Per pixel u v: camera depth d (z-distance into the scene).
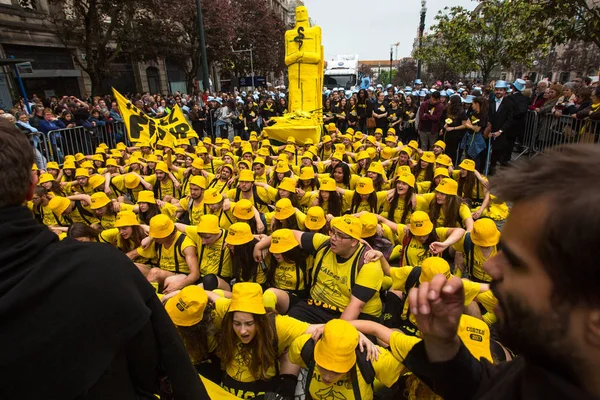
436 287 0.88
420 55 22.08
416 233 4.14
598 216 0.50
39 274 0.90
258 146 11.01
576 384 0.62
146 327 1.11
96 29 15.88
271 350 2.77
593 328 0.56
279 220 4.73
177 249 4.21
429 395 2.62
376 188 6.16
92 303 0.95
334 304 3.56
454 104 8.73
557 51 25.69
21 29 16.28
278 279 3.96
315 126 11.08
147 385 1.20
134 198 7.09
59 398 0.92
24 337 0.88
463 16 14.61
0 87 11.23
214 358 3.08
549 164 0.61
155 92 27.08
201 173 7.18
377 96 15.02
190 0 19.47
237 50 30.58
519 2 7.36
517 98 8.62
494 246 3.74
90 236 4.04
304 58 12.36
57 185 6.46
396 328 3.46
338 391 2.55
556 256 0.55
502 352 2.73
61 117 10.49
